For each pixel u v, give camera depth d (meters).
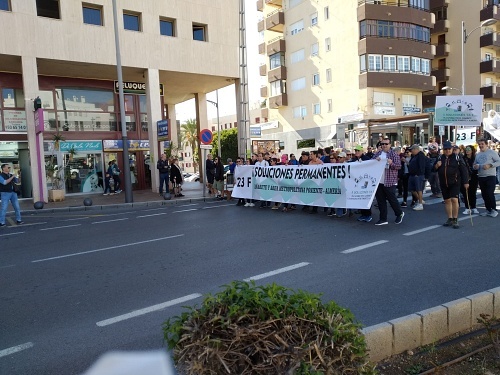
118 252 7.87
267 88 44.84
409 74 34.12
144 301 5.12
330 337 2.10
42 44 17.02
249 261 6.74
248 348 2.01
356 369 2.20
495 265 5.93
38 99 16.17
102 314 4.77
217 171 16.72
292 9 40.78
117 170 20.58
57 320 4.65
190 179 36.69
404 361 3.24
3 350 3.96
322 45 37.38
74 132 20.62
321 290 5.18
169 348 2.19
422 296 4.85
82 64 18.33
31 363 3.69
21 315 4.85
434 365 3.12
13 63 17.75
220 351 1.97
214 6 21.34
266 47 44.09
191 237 8.97
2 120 19.12
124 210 15.09
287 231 9.07
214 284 5.64
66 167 20.38
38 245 9.02
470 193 10.30
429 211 10.81
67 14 17.59
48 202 17.58
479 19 39.12
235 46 22.00
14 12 16.45
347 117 34.19
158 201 16.38
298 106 40.97
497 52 41.44
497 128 16.19
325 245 7.59
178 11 20.30
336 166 10.34
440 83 42.56
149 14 19.48
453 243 7.31
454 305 3.68
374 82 33.00
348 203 10.02
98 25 18.39
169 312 4.72
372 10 32.84
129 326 4.39
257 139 29.48
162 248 8.02
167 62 19.98
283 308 2.13
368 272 5.85
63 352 3.87
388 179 9.21
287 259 6.75
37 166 17.06
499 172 14.65
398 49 33.72
